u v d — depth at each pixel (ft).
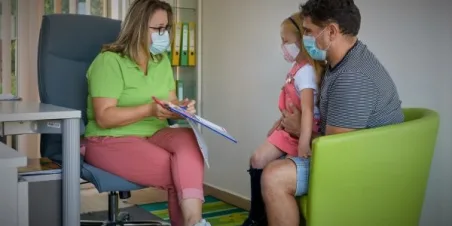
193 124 6.52
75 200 5.74
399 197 5.82
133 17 7.09
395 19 7.23
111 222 8.16
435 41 6.68
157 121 7.28
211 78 11.42
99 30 7.67
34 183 5.62
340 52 5.76
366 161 5.40
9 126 5.55
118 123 6.63
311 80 6.42
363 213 5.59
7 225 4.10
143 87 7.09
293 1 8.80
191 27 11.57
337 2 5.63
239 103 10.49
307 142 6.23
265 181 5.71
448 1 6.47
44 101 7.14
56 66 7.23
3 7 11.78
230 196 10.79
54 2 11.50
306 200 5.64
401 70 7.20
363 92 5.45
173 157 6.41
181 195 6.14
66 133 5.65
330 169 5.24
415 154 5.75
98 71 6.86
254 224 6.76
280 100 7.07
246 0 10.10
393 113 5.77
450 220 6.73
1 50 11.90
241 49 10.34
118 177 6.45
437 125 5.95
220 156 11.25
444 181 6.77
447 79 6.56
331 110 5.60
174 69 11.68
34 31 11.71
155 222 8.42
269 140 7.06
